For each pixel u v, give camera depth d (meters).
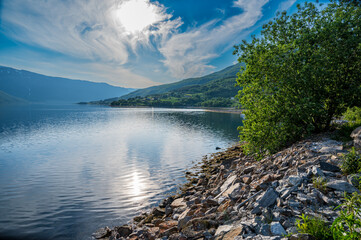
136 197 15.62
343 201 5.75
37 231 11.60
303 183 7.11
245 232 5.38
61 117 129.12
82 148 37.50
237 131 57.50
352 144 10.05
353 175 6.64
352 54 13.23
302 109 13.56
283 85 14.55
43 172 23.55
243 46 15.87
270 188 6.85
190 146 37.00
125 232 10.31
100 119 109.69
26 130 66.06
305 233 4.49
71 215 13.31
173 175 20.78
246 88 16.48
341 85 13.80
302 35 14.07
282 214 5.71
